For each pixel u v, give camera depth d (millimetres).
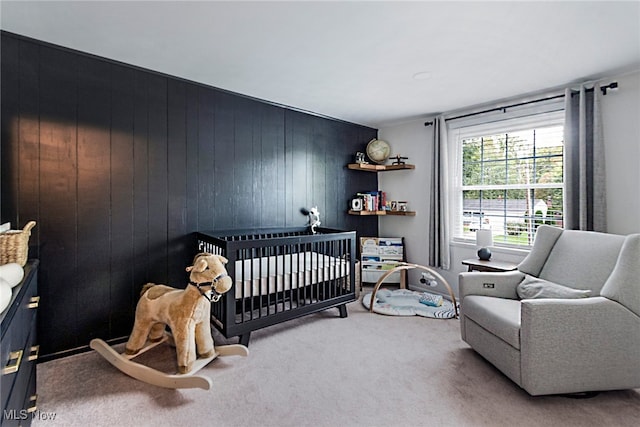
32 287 1727
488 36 2107
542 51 2312
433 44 2221
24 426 1433
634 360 1860
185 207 2883
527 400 1861
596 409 1786
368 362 2295
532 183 3336
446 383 2031
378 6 1786
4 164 2078
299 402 1838
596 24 1961
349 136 4355
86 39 2160
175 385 1930
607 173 2760
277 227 3574
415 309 3324
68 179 2307
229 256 2412
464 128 3822
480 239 3416
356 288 3783
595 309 1845
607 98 2766
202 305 2195
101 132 2434
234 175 3215
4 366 1060
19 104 2123
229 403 1824
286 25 1981
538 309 1816
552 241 2592
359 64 2539
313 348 2512
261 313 2867
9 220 2098
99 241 2441
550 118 3148
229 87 3064
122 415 1712
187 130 2881
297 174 3775
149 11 1837
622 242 2123
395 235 4547
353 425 1653
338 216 4230
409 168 4215
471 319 2373
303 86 3033
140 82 2611
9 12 1840
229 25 1981
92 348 2363
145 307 2242
